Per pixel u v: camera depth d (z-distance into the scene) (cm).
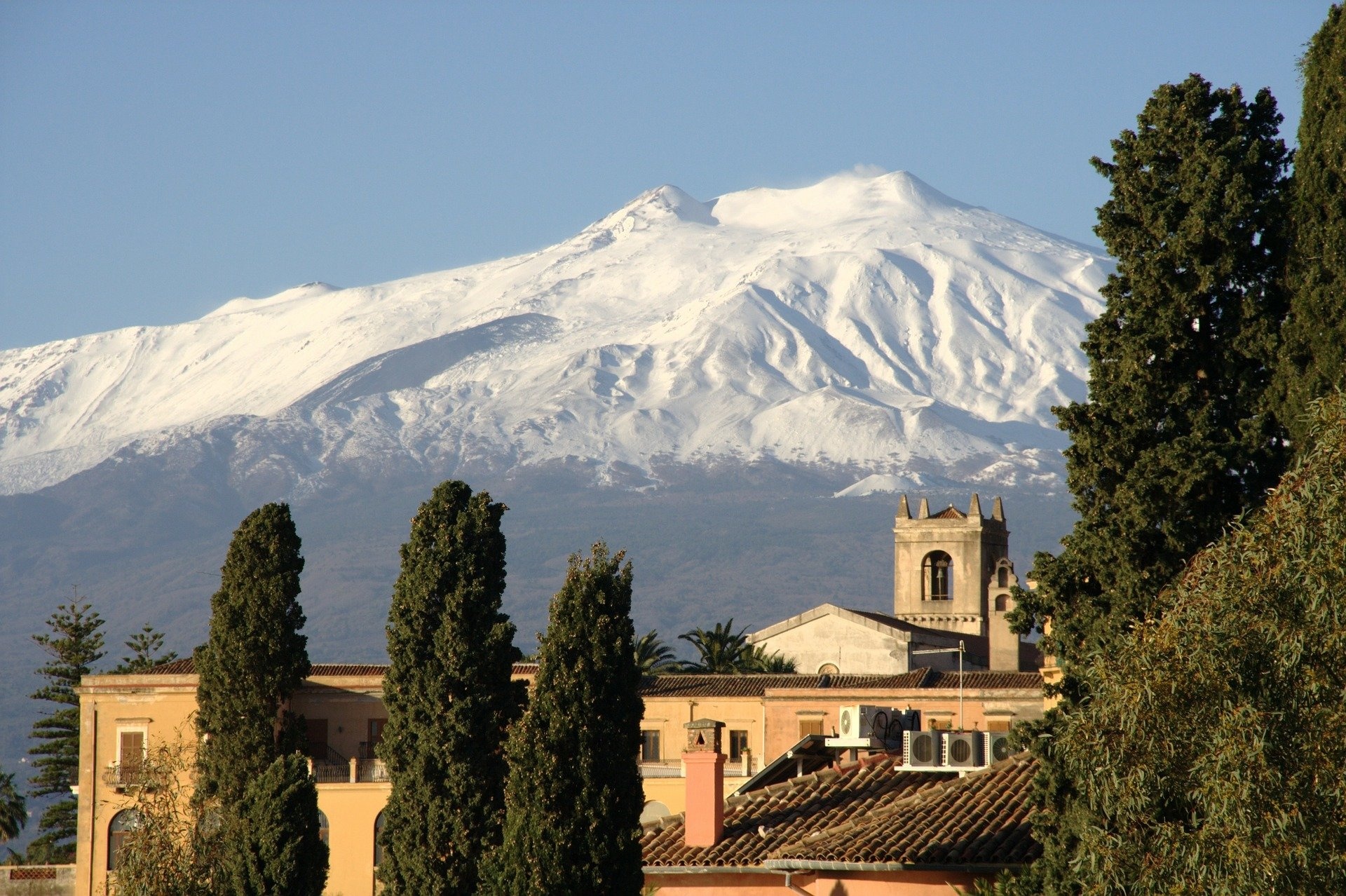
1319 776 8925
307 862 17825
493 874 14225
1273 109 14512
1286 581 9356
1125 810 9625
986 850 13588
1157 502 13475
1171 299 14112
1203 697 9350
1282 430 13562
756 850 14775
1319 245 13475
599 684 14512
